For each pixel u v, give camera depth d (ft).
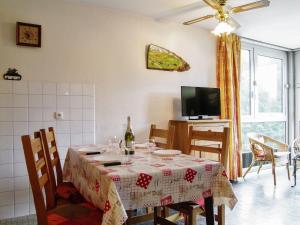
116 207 4.57
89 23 11.19
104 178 5.10
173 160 6.42
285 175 16.20
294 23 13.62
